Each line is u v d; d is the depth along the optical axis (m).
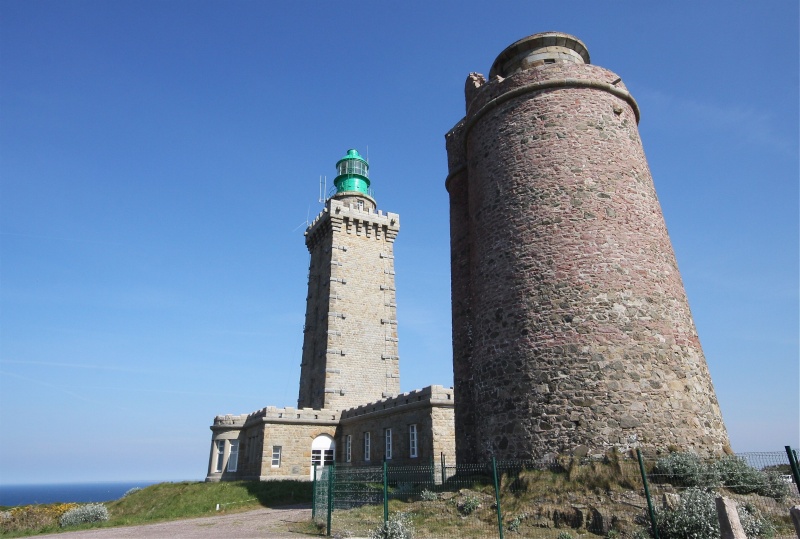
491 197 19.73
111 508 28.45
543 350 16.58
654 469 14.03
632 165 19.19
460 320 22.42
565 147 18.73
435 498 16.27
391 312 48.69
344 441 39.69
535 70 20.14
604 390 15.52
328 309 46.34
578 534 12.73
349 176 56.53
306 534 15.88
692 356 17.14
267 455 36.69
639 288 17.05
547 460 15.41
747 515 11.52
